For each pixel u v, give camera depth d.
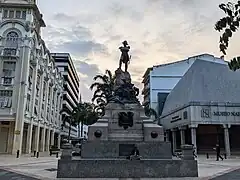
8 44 36.66
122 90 18.38
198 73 38.72
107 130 16.66
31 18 38.16
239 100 36.75
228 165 19.66
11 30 37.16
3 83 35.34
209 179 11.21
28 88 37.22
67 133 76.12
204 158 29.64
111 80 37.81
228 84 38.34
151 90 61.00
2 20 37.28
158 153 15.12
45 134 49.31
